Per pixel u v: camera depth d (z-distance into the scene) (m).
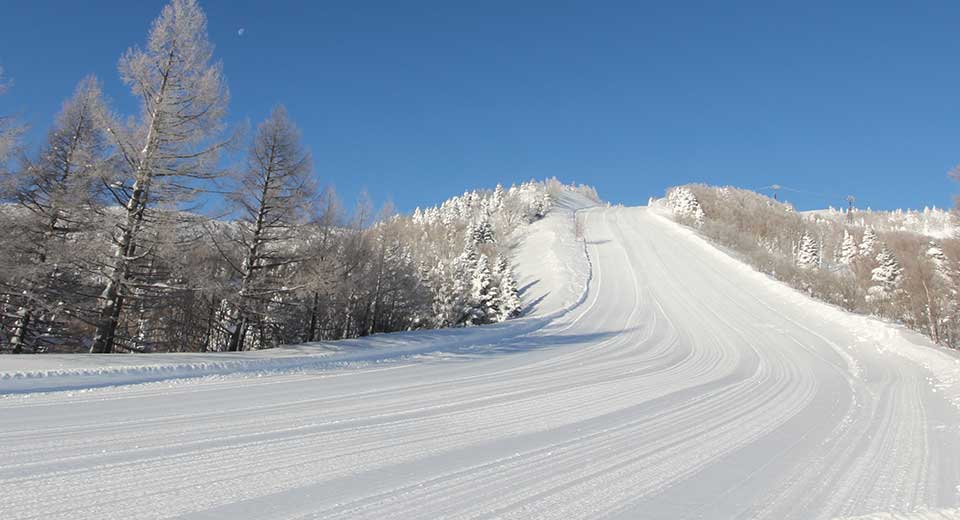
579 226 79.31
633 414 8.87
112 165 14.13
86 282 15.91
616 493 4.91
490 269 47.00
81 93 17.28
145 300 16.17
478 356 16.31
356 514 4.06
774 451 6.91
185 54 14.70
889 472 6.11
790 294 35.88
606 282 45.12
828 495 5.20
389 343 16.69
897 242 47.69
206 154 14.85
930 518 4.41
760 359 18.86
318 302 23.89
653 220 88.25
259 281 17.20
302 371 11.87
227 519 3.84
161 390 8.85
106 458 5.12
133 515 3.82
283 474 4.95
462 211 129.50
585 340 22.25
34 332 18.02
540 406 9.17
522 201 114.19
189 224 15.02
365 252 23.86
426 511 4.20
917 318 31.36
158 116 14.28
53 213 15.41
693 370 15.55
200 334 26.14
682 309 33.41
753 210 108.62
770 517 4.53
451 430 7.14
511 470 5.44
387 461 5.55
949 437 8.14
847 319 27.70
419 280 33.66
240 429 6.57
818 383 14.34
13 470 4.61
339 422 7.27
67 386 8.60
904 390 13.57
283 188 17.56
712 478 5.55
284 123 17.50
